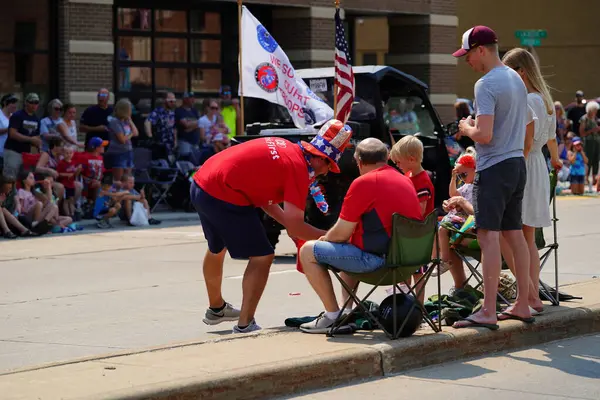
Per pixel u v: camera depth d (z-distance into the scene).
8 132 19.36
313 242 8.97
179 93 27.08
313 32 27.80
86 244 17.62
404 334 8.86
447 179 17.09
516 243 9.41
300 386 7.88
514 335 9.38
